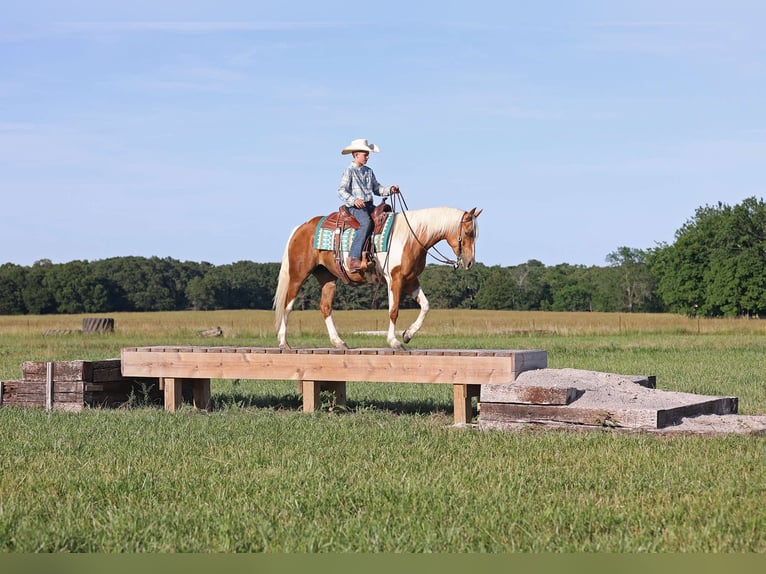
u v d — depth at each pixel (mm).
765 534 6055
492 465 8375
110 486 7656
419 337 43219
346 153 13164
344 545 5887
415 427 10992
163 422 11656
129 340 39188
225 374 13117
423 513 6633
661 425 10195
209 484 7730
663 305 118375
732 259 86875
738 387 16828
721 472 7980
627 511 6641
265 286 119688
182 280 119062
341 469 8289
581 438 9836
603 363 24188
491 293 113938
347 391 16469
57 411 13148
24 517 6582
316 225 13492
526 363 11773
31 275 108125
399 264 12719
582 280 125938
